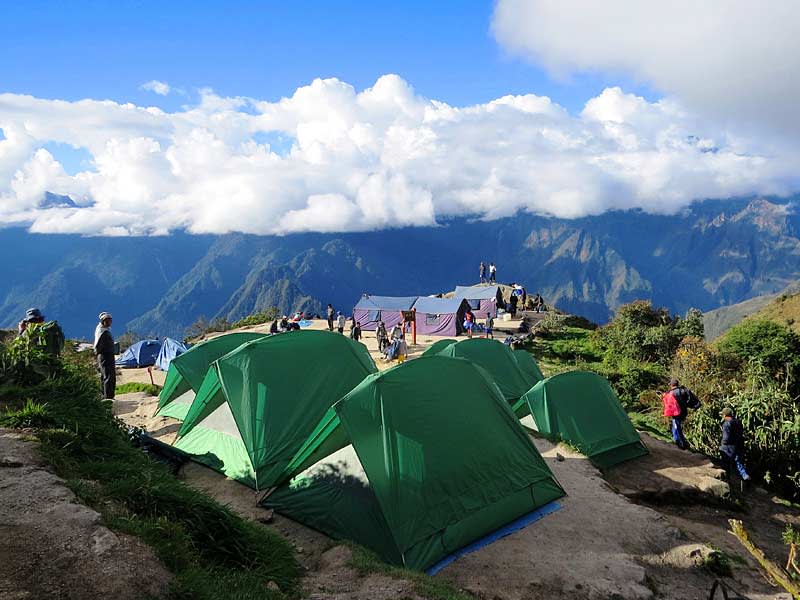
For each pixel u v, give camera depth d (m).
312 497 9.14
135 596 3.77
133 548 4.38
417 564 7.80
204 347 15.22
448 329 38.97
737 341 29.86
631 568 8.09
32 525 4.38
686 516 11.88
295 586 5.83
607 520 9.80
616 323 37.47
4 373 8.27
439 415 9.38
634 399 24.59
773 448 15.11
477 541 8.67
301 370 11.52
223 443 11.28
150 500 5.65
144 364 25.55
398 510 8.16
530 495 9.77
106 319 14.70
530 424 14.80
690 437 16.91
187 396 14.73
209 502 6.17
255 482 10.20
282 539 7.29
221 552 5.64
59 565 3.91
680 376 25.33
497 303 48.16
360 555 7.30
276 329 34.19
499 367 18.00
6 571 3.74
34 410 6.75
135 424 14.08
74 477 5.66
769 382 20.84
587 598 7.30
